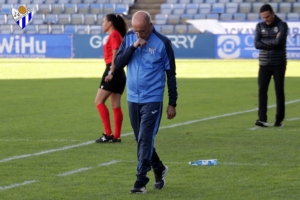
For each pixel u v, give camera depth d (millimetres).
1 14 87500
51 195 14969
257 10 83375
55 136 24078
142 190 15039
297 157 19672
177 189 15586
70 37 78375
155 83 15102
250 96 38812
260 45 25750
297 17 79875
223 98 37750
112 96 22562
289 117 29734
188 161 19125
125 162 18938
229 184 16062
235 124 27234
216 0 86000
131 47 14969
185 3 87250
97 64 67625
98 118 29328
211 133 24672
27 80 49844
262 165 18422
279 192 15180
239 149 21156
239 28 76562
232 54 75062
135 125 15484
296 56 72188
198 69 60688
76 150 21016
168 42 15164
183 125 26891
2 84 46438
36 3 89500
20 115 30312
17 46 79125
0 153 20453
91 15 85312
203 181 16422
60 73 56656
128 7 87188
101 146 21844
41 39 78625
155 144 22188
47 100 36594
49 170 17812
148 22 14836
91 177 16922
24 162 18938
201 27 78688
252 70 59219
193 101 36250
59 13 87375
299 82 47844
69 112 31453
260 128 26031
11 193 15148
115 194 15078
